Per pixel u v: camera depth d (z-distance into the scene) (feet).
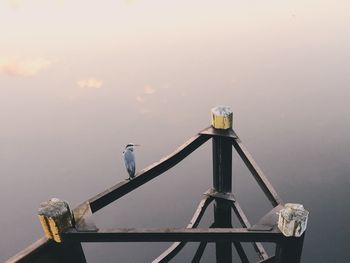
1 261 29.68
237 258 30.76
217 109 14.83
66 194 35.83
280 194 32.99
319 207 31.58
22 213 34.68
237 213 16.40
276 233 9.47
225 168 16.31
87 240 10.00
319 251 28.48
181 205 35.42
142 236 9.98
